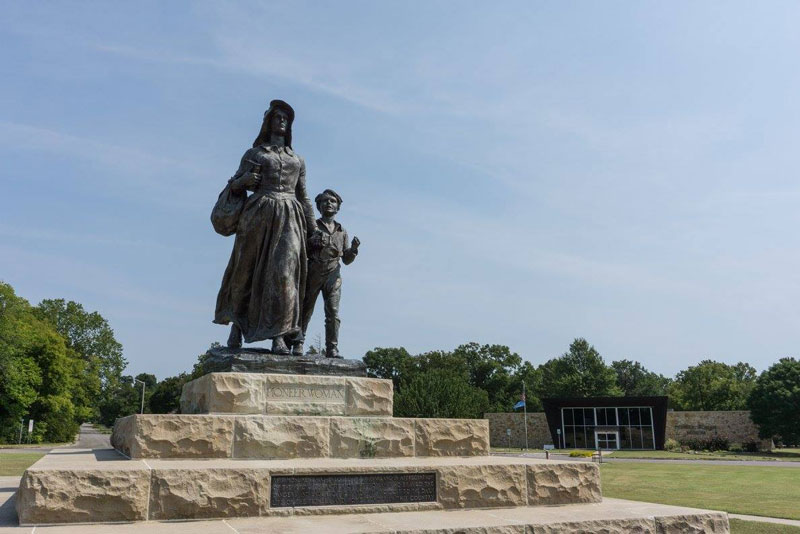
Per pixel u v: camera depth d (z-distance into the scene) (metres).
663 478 25.95
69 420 56.19
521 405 63.81
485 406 74.25
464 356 99.19
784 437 54.75
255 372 8.38
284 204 9.23
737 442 58.97
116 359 71.50
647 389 108.94
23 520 5.56
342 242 9.94
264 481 6.51
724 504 16.98
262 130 9.73
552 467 7.92
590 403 59.84
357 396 8.55
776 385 55.66
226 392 7.82
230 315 9.27
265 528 5.81
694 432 60.62
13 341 49.59
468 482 7.44
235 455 7.24
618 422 59.03
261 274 9.16
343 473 6.90
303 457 7.57
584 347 97.00
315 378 8.38
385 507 6.95
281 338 8.91
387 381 8.80
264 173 9.30
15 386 48.84
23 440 50.75
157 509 6.00
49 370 53.47
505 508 7.51
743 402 81.75
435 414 43.25
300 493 6.68
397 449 8.12
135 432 6.89
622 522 6.85
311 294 9.77
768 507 16.44
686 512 7.34
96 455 7.94
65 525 5.64
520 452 52.62
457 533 6.11
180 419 7.09
